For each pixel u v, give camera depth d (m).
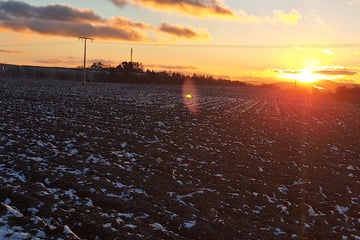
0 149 17.67
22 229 9.33
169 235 9.98
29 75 106.62
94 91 63.94
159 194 13.41
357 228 11.94
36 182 13.52
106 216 10.72
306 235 10.98
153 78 124.44
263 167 18.58
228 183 15.42
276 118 43.41
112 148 19.89
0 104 35.16
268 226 11.44
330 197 14.75
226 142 24.66
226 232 10.59
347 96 107.75
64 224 10.01
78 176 14.41
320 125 39.75
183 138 24.64
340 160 21.80
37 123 25.56
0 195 11.53
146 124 29.66
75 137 21.80
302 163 20.30
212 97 75.56
